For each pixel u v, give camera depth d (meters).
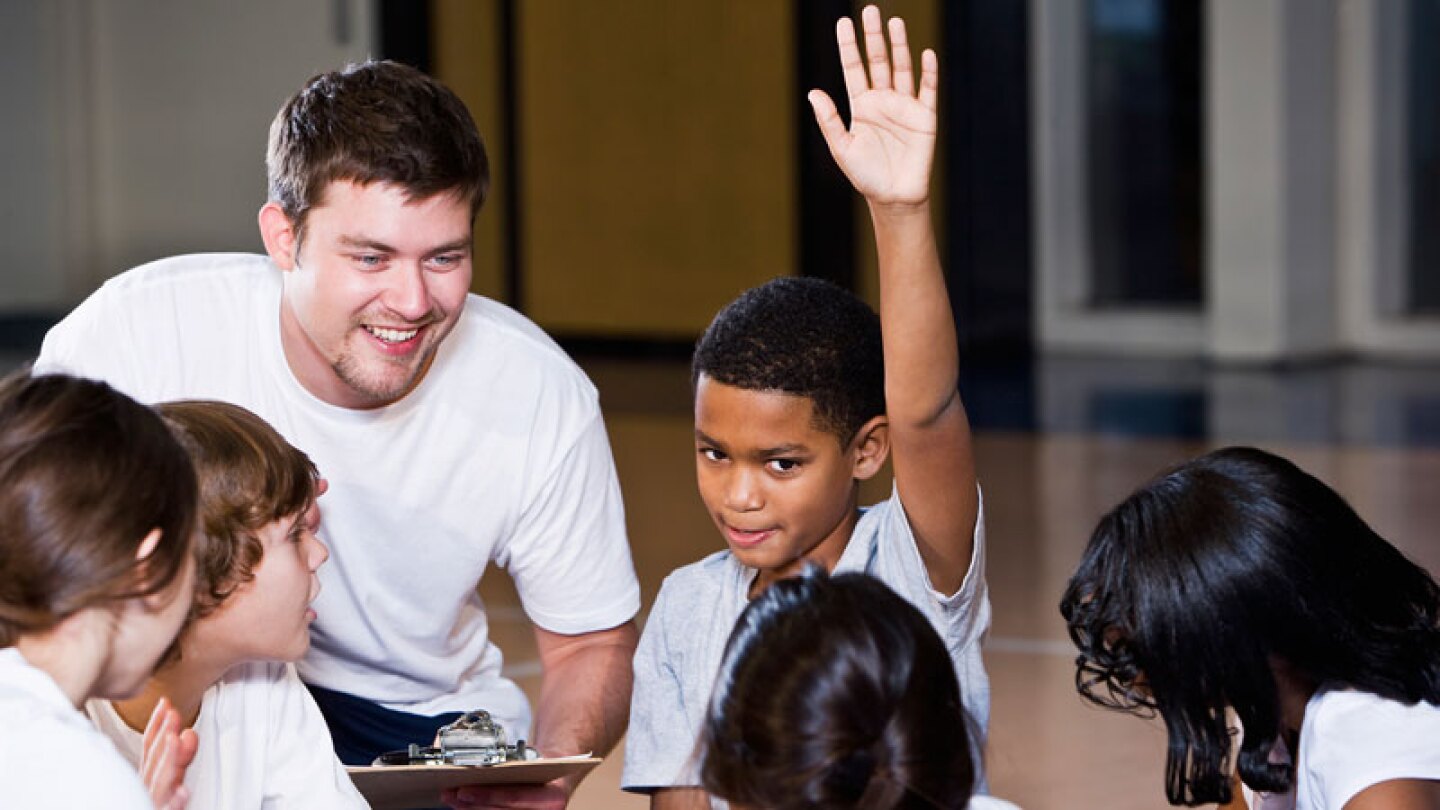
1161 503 1.86
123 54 10.63
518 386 2.42
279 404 2.33
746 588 2.09
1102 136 10.39
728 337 1.94
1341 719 1.85
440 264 2.15
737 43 9.79
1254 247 9.34
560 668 2.53
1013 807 1.82
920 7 9.80
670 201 10.03
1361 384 8.69
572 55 10.11
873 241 9.84
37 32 10.73
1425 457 6.67
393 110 2.08
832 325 1.94
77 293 10.91
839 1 9.62
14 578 1.50
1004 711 3.86
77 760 1.48
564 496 2.47
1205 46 10.10
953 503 1.95
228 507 1.81
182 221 10.64
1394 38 9.56
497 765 2.02
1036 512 5.90
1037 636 4.45
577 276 10.26
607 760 3.59
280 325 2.31
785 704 1.44
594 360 10.06
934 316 1.87
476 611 2.60
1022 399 8.52
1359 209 9.61
